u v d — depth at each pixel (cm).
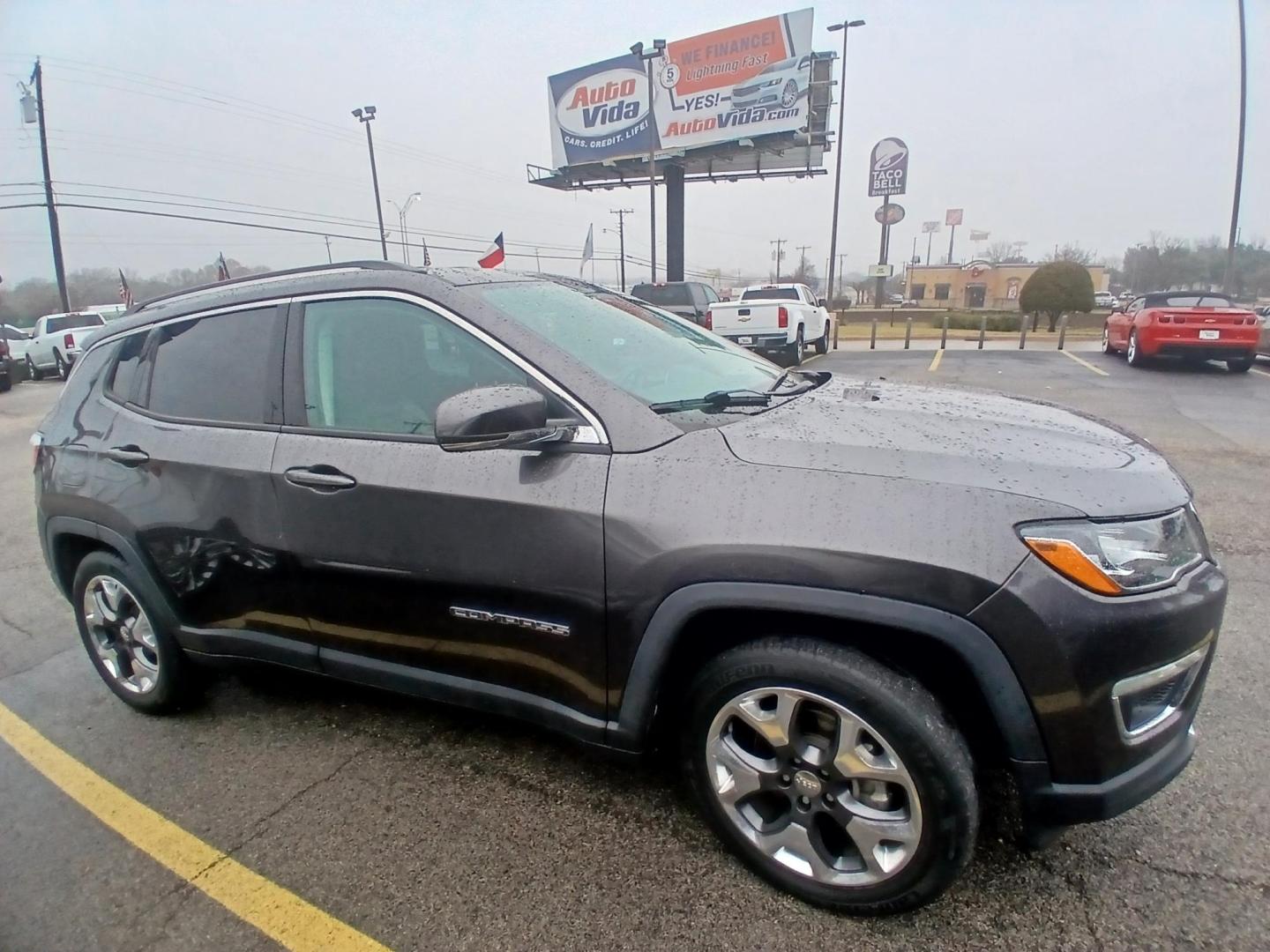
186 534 271
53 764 279
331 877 217
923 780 178
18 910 211
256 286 272
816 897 198
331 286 252
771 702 197
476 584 219
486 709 235
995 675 170
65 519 307
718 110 2770
